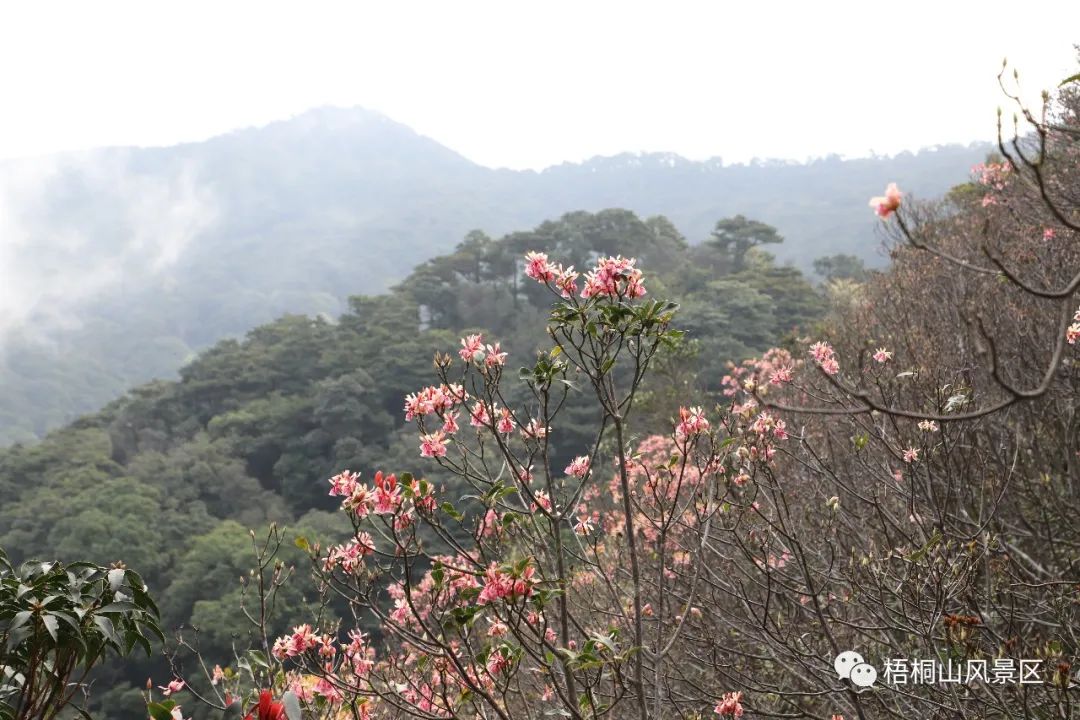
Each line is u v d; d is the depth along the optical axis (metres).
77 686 3.13
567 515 3.29
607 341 3.22
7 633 2.80
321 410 57.16
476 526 3.37
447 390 3.32
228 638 30.09
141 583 3.19
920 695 4.13
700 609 4.86
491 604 2.72
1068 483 5.61
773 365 9.45
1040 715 3.91
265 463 59.94
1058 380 5.85
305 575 29.58
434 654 3.01
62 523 42.06
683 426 3.57
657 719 3.13
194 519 45.44
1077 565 4.97
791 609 4.93
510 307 84.38
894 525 4.23
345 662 3.73
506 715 2.79
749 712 4.26
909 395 5.62
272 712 2.19
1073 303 5.20
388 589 4.92
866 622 4.69
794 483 5.84
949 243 9.70
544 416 3.30
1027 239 7.66
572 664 2.74
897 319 8.84
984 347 5.46
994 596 4.42
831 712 5.00
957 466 4.75
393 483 2.93
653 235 87.31
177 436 67.50
